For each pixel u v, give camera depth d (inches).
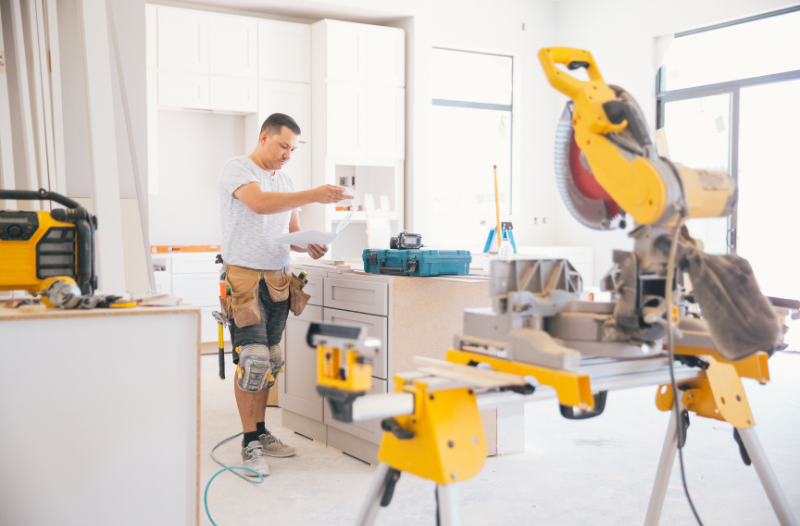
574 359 44.5
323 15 222.8
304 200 94.6
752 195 224.5
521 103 275.0
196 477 65.7
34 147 118.8
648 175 45.1
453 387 45.4
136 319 63.3
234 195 98.6
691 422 125.8
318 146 217.3
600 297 179.9
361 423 104.8
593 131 49.3
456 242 266.7
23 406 59.9
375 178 236.1
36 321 59.8
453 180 266.7
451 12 255.8
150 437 64.3
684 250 49.2
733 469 100.2
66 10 120.8
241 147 224.4
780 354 196.9
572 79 51.3
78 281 66.2
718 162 231.1
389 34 221.6
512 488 93.2
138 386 63.7
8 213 63.8
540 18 277.6
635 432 120.7
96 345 62.0
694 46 236.1
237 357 101.6
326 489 93.7
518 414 109.4
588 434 119.8
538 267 51.4
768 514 83.7
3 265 63.4
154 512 64.8
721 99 229.1
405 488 93.7
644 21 247.3
